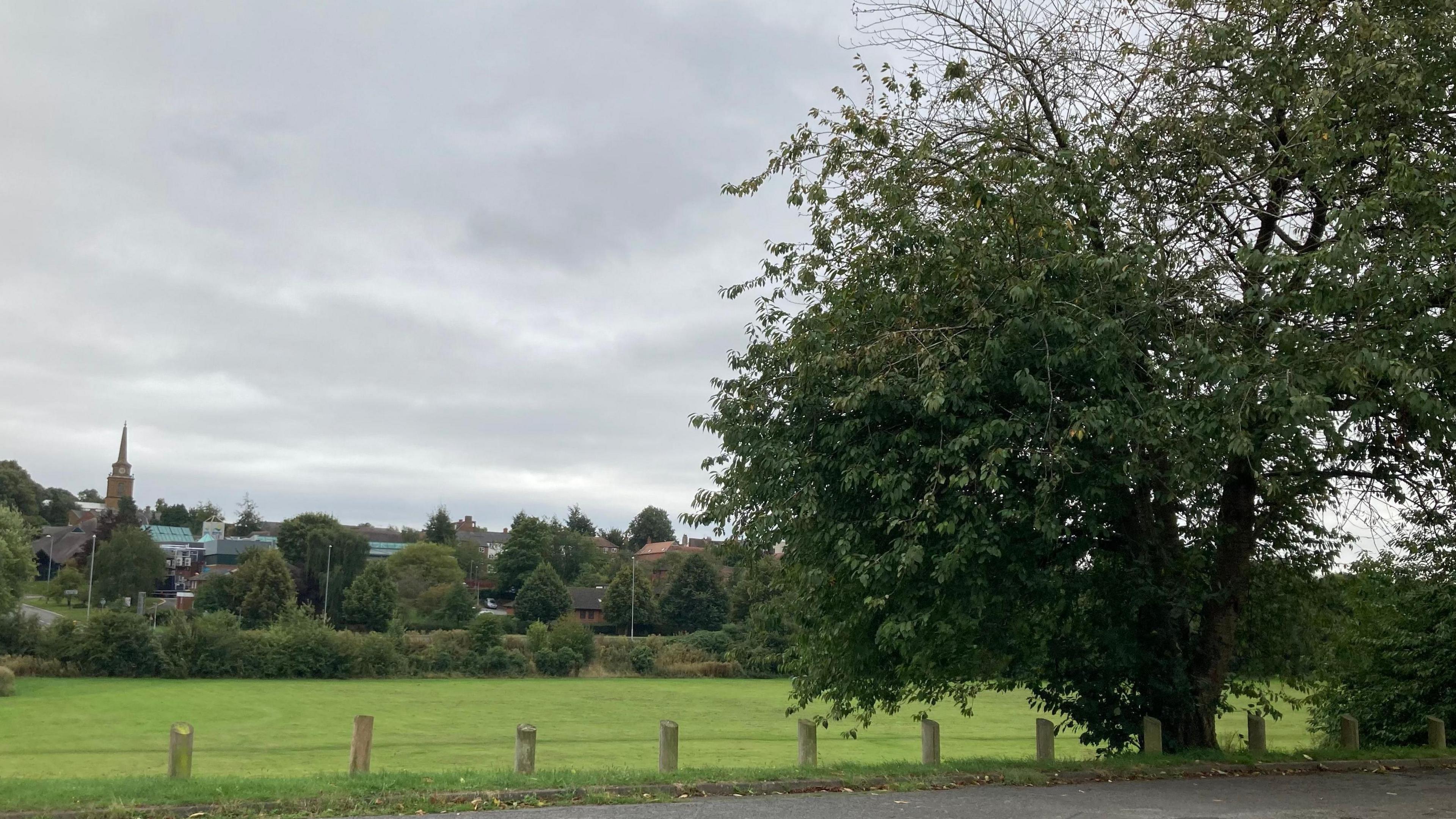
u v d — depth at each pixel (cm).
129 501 19412
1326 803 1168
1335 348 1229
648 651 9069
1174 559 1658
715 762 3775
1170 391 1345
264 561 11469
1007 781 1295
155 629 7475
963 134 1598
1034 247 1383
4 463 19012
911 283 1442
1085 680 1703
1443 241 1225
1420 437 1387
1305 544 1773
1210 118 1472
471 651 8675
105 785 1066
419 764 3688
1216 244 1509
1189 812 1086
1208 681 1652
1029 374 1308
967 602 1452
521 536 15375
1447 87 1385
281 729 4906
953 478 1301
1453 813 1112
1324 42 1390
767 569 1778
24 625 7206
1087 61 1563
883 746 4197
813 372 1455
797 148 1619
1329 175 1383
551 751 4278
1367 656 2344
